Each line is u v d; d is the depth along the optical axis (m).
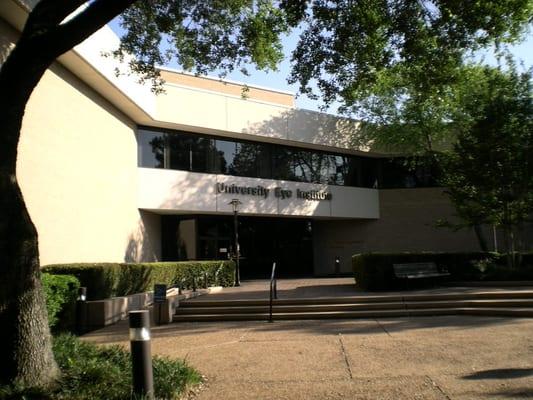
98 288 13.56
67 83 16.36
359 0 10.30
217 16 12.32
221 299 14.23
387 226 31.14
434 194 30.73
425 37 10.45
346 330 10.72
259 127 26.16
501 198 18.38
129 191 21.48
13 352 5.93
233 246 27.27
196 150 24.84
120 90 18.58
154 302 12.93
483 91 18.95
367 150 29.97
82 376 6.22
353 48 11.09
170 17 11.78
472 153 18.39
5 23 12.84
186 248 25.52
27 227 6.25
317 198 28.72
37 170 14.23
